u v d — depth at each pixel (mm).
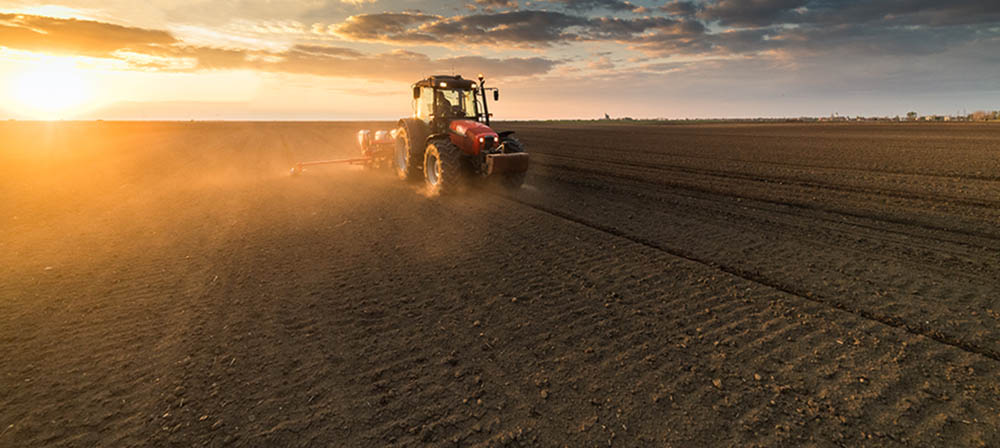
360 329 3201
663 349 2873
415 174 10336
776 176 10461
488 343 2986
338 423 2201
